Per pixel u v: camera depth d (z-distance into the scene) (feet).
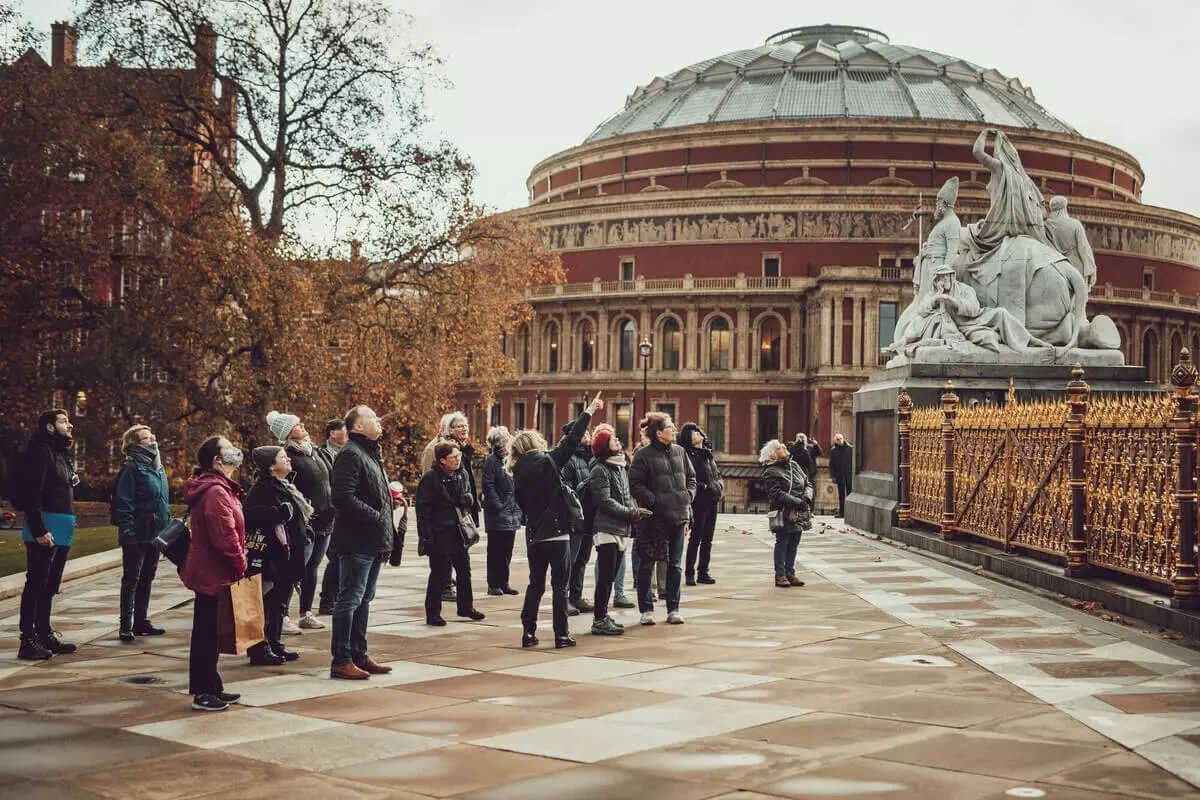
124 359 144.46
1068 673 35.73
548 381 330.54
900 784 24.36
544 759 27.09
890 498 89.51
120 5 147.02
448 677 37.60
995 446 67.10
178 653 43.73
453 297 159.53
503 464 60.64
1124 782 24.11
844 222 302.66
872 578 63.21
